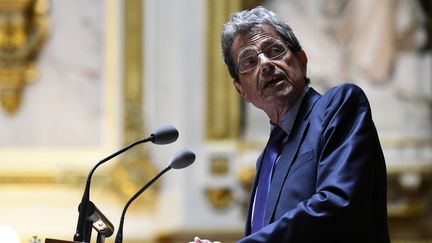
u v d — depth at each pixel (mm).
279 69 8430
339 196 7223
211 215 20031
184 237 19953
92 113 20734
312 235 7215
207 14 20844
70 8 21156
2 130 20688
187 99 20609
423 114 20406
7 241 13555
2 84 20766
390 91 20641
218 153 20250
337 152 7543
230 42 8648
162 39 20859
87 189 8383
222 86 20594
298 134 8141
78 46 21000
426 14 20953
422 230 19984
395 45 20828
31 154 20484
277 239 7246
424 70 20719
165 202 20062
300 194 7746
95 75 20891
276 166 8141
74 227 20016
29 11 20984
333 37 20953
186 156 8773
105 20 21031
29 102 20844
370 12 20953
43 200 20156
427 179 19953
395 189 20062
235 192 20078
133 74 20734
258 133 20516
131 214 19953
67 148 20562
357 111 7844
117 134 20516
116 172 20094
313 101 8336
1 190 20203
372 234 7605
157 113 20609
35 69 20922
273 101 8445
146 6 20953
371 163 7508
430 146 20125
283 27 8641
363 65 20797
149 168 20125
